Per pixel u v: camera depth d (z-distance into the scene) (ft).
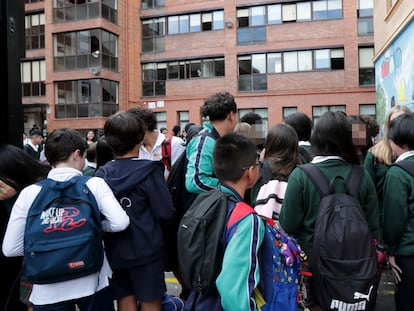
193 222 5.79
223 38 74.02
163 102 77.66
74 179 7.13
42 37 80.38
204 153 8.69
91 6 71.61
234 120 9.40
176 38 77.05
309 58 69.51
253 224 5.53
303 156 10.25
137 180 7.84
